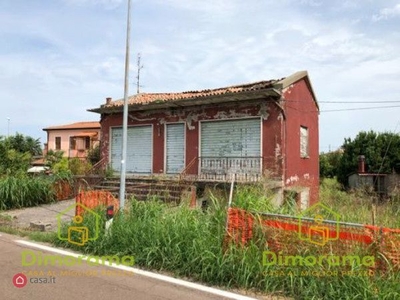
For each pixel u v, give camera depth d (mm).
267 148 13148
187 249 5512
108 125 17719
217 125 14453
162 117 15875
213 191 11586
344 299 4246
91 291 4570
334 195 8812
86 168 18141
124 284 4855
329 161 29188
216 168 14242
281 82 12945
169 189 12688
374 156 24141
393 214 6363
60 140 35875
